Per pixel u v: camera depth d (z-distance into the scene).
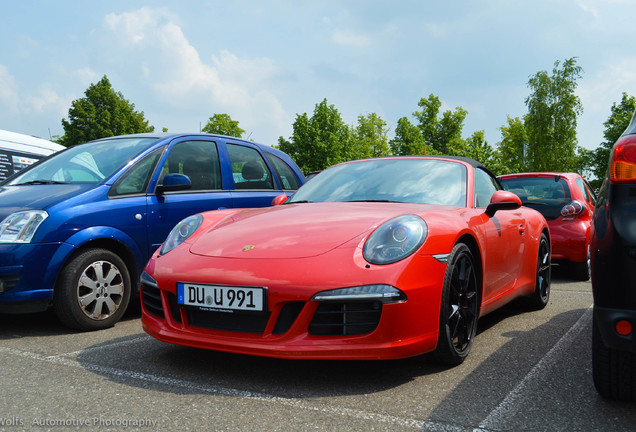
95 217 3.71
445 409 2.18
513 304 4.54
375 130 47.03
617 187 2.01
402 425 2.01
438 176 3.54
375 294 2.36
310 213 3.02
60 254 3.49
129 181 4.06
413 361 2.88
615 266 1.96
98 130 38.03
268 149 5.64
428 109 53.06
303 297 2.37
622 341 1.96
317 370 2.70
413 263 2.48
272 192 5.36
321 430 1.96
